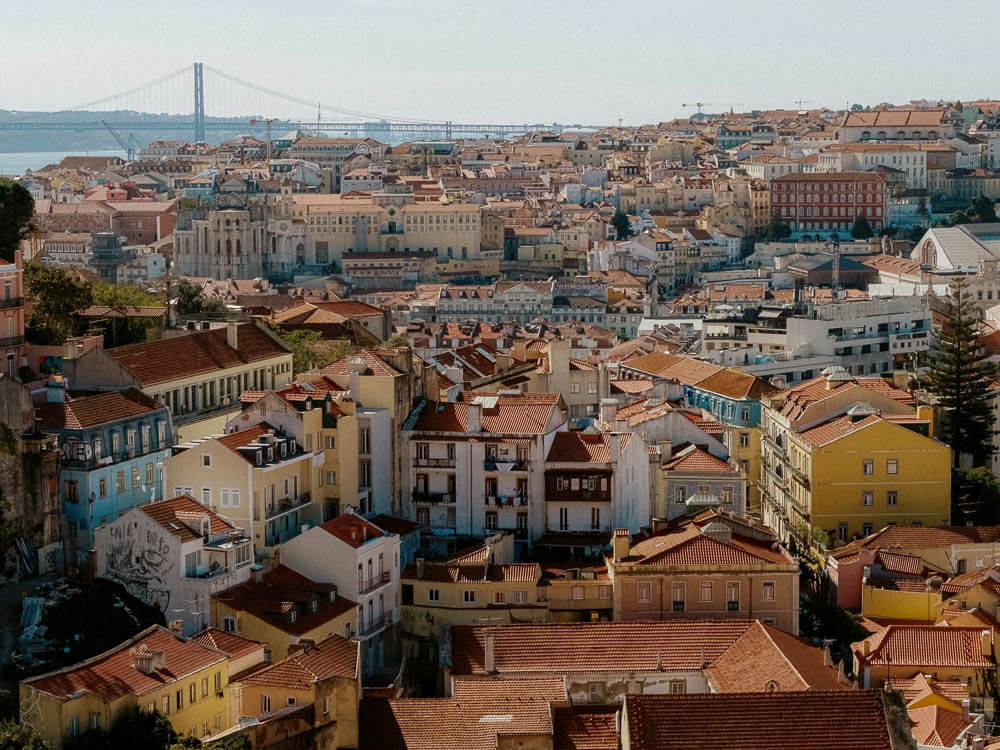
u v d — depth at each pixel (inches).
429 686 7667.3
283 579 7780.5
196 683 6437.0
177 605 7500.0
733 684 6766.7
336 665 6815.9
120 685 6205.7
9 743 5890.8
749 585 7795.3
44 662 7062.0
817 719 5447.8
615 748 6205.7
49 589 7529.5
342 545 7785.4
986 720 7130.9
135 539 7578.7
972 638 7367.1
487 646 7047.2
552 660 7106.3
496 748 6186.0
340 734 6289.4
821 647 7647.6
